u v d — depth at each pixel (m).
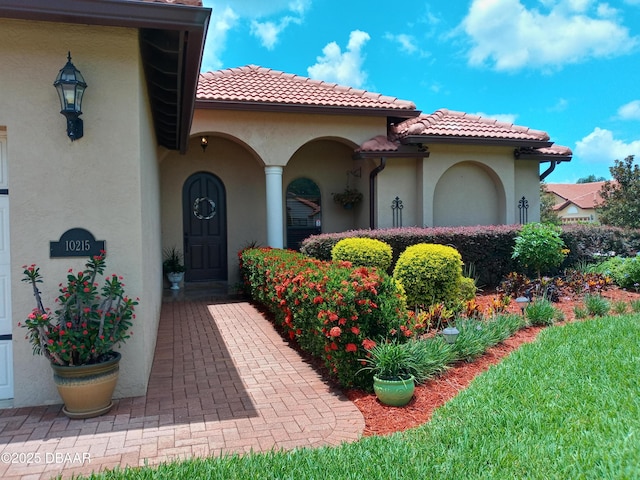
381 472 3.19
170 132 9.57
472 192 13.26
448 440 3.67
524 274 10.77
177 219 12.93
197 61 5.30
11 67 4.77
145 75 6.14
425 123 12.48
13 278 4.81
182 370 6.11
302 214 13.88
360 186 13.62
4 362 4.98
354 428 4.28
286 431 4.23
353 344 5.05
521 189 13.72
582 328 6.88
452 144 12.34
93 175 5.00
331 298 5.19
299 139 12.02
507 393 4.50
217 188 13.41
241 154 13.41
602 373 4.87
